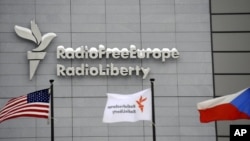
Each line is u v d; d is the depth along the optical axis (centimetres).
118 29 3397
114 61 3362
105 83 3347
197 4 3447
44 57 3341
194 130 3347
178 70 3384
